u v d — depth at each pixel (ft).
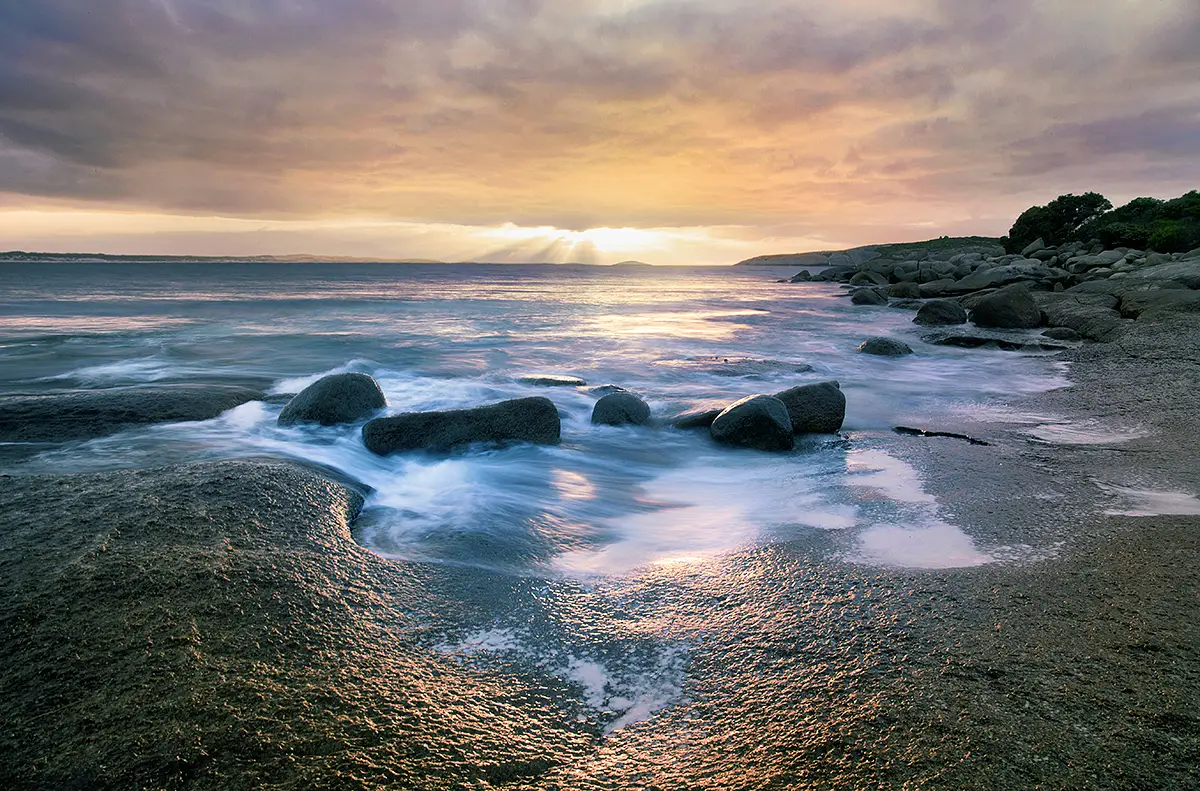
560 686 9.93
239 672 9.39
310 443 24.13
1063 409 31.30
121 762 7.68
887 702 9.15
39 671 9.18
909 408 32.50
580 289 179.52
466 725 8.81
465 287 185.16
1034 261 139.64
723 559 14.70
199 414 27.43
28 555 12.35
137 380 38.45
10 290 137.49
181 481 16.44
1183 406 30.01
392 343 58.65
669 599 12.71
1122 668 9.86
